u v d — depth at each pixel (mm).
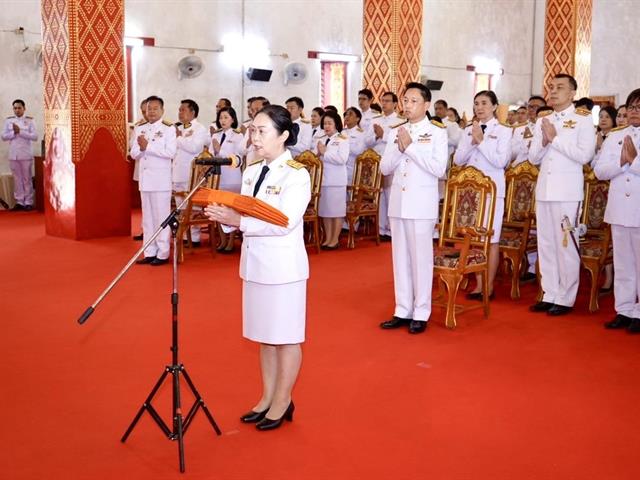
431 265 5180
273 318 3305
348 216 8734
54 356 4570
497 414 3715
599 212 6406
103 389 4012
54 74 8945
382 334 5145
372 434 3457
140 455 3217
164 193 7477
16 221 10688
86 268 7305
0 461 3146
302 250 3344
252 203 3035
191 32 13516
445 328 5316
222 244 8430
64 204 9086
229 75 14031
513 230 6617
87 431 3469
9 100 12031
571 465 3154
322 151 8383
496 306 6000
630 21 16203
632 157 4996
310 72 14992
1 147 12164
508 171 6730
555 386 4129
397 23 9930
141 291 6320
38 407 3756
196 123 8562
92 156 9000
